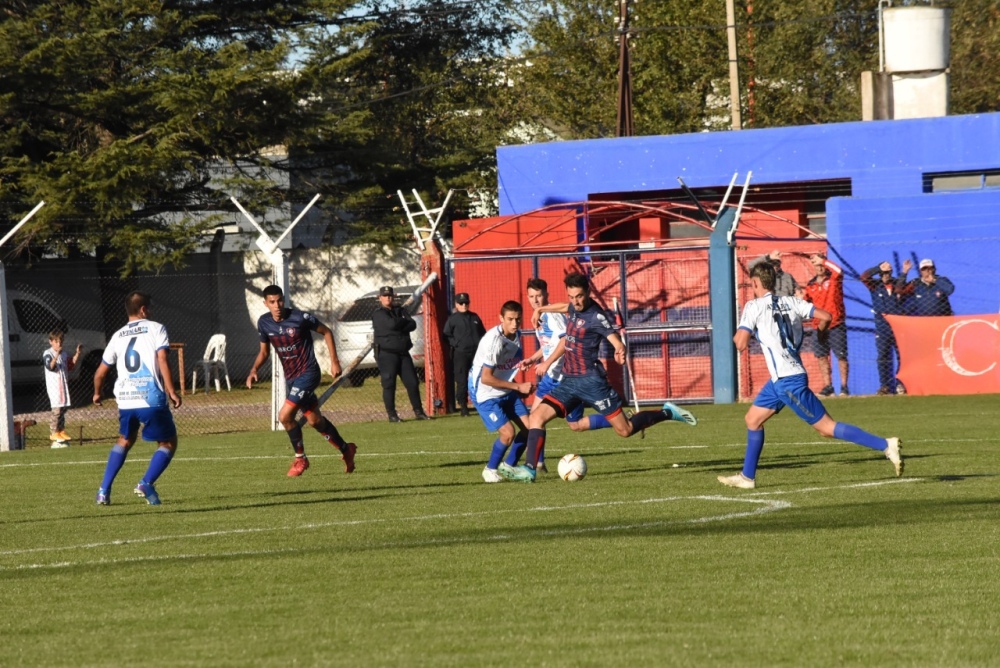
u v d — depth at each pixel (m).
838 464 28.70
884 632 12.51
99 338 68.56
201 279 76.50
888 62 60.56
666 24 99.12
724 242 49.34
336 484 28.02
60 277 73.56
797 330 24.61
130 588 15.95
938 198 50.84
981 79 98.19
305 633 13.07
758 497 23.41
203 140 71.81
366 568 16.89
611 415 26.77
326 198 82.75
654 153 58.06
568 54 102.50
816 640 12.23
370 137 84.12
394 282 76.81
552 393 27.03
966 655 11.56
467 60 102.31
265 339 29.39
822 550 17.34
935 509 21.19
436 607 14.23
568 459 27.08
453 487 26.67
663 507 22.36
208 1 80.00
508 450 28.50
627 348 50.75
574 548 18.06
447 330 48.34
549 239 56.59
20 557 18.84
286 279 46.09
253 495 26.36
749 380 50.28
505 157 59.44
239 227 77.31
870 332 50.66
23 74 67.88
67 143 75.81
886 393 49.47
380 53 92.56
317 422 29.67
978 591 14.44
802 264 51.59
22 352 62.62
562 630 12.91
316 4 82.44
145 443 42.91
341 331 67.44
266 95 72.69
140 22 75.38
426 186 86.69
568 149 58.88
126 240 68.62
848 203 51.44
